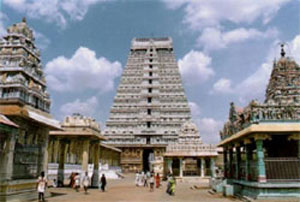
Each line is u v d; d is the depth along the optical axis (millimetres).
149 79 118625
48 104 28562
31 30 27562
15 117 22312
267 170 24672
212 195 32844
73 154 57688
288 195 23578
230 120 33469
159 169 76375
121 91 117000
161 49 126500
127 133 109438
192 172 66125
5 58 24953
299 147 24719
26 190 23297
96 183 41000
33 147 24938
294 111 25125
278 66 29109
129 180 63812
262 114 25266
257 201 22844
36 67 27469
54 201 24625
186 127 69125
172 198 29469
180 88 116438
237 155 31875
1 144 20891
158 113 112875
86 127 38875
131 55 124188
